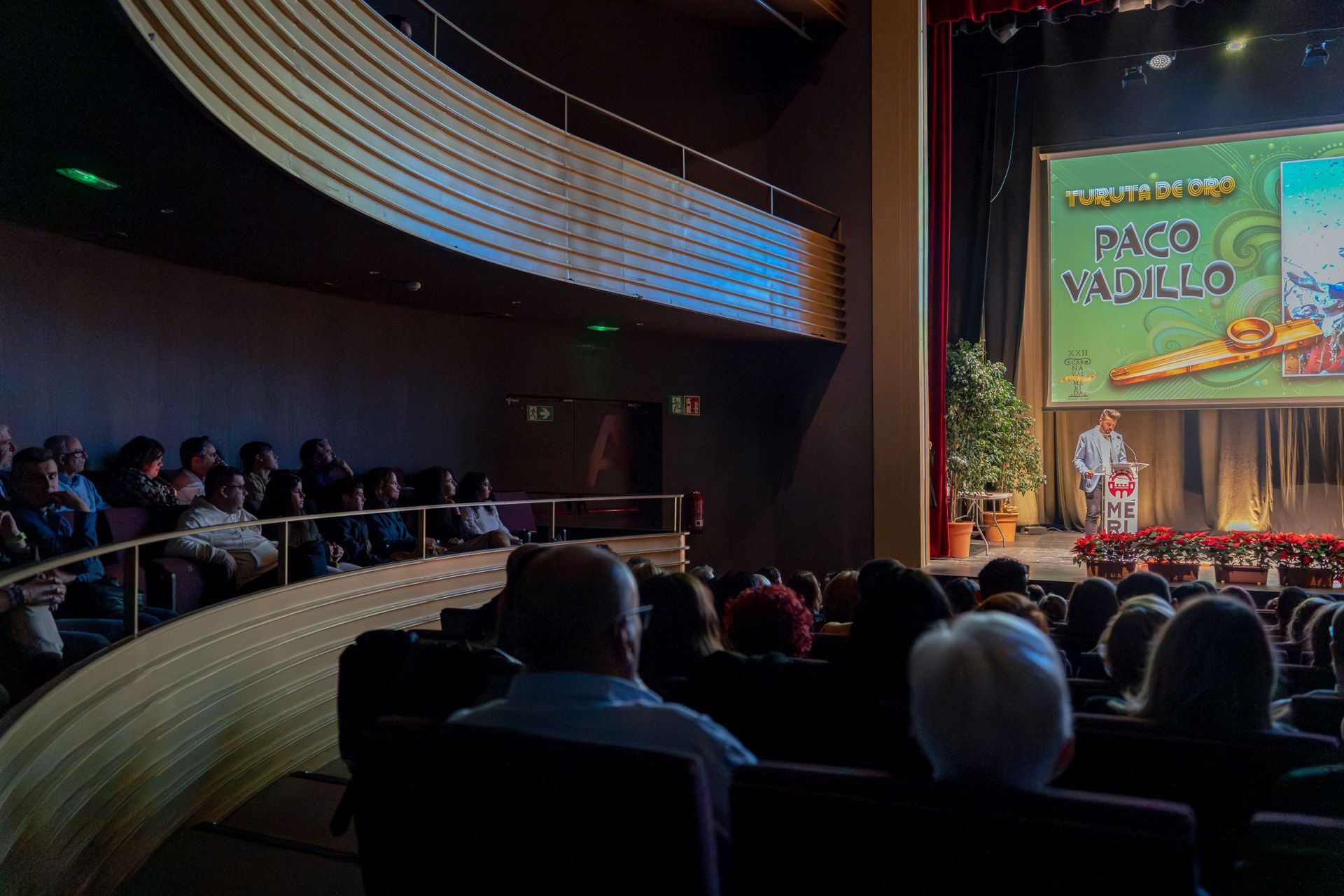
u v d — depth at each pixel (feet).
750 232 32.22
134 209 17.79
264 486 21.01
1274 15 38.60
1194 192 40.86
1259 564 29.32
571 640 5.51
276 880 9.50
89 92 12.53
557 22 33.04
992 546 41.52
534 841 4.83
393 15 21.01
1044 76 44.47
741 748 5.43
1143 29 40.70
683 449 37.68
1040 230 45.09
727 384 38.99
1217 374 40.52
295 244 20.58
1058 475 47.85
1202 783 5.98
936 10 37.96
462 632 13.05
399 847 5.22
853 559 37.50
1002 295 46.14
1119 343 42.04
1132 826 3.95
